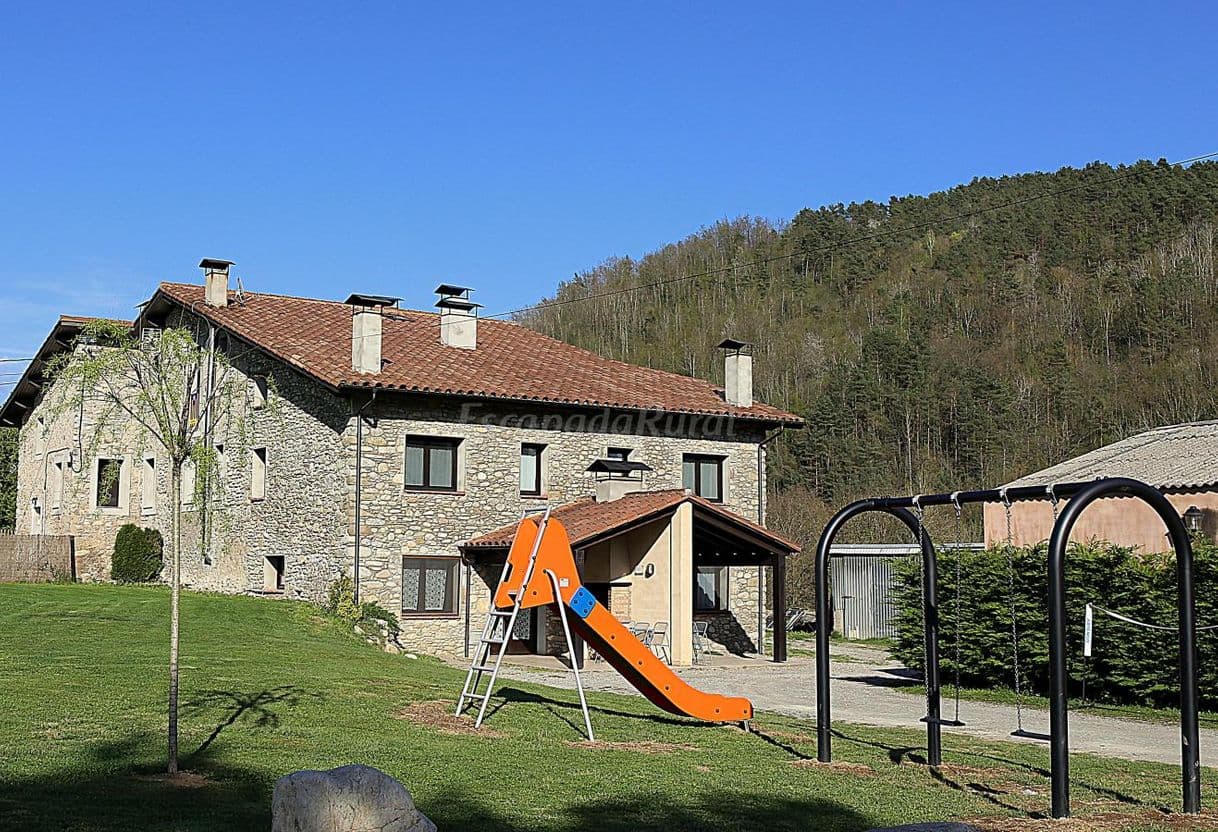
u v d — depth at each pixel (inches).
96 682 526.6
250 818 294.8
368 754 403.9
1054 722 344.2
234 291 1143.6
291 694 535.8
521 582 525.3
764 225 3221.0
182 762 369.4
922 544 448.1
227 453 1099.3
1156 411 2272.4
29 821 279.7
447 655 958.4
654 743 480.4
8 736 397.7
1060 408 2396.7
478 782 368.8
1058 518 349.4
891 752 487.8
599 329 2792.8
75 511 1302.9
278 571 1042.7
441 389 954.1
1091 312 2657.5
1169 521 364.2
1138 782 431.2
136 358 379.2
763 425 1155.3
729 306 2854.3
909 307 2869.1
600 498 1020.5
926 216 3309.5
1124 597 721.6
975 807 367.6
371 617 919.7
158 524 1212.5
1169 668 692.7
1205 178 3053.6
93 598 914.1
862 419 2471.7
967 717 667.4
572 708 581.0
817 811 351.9
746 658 1050.1
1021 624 780.0
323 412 979.3
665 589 957.8
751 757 454.3
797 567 1572.3
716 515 977.5
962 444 2367.1
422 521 964.6
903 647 876.6
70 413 1317.7
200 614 854.5
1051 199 3198.8
